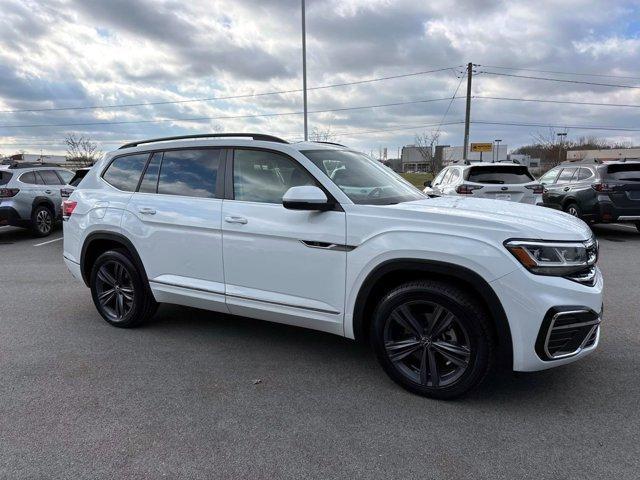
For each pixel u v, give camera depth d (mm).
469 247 2895
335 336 4324
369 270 3191
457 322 2980
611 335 4227
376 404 3109
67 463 2518
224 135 4105
